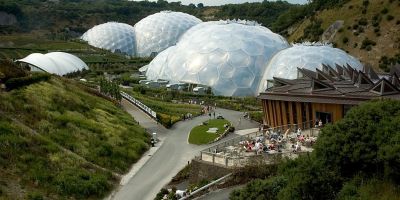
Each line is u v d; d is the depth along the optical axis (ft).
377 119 99.71
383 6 441.27
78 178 135.03
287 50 328.49
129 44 558.15
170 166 162.81
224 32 345.92
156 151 182.50
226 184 128.06
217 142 191.72
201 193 126.00
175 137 206.49
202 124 228.63
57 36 615.57
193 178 140.56
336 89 177.58
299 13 561.84
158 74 365.40
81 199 127.75
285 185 99.50
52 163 138.00
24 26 649.20
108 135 176.24
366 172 96.48
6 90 174.50
